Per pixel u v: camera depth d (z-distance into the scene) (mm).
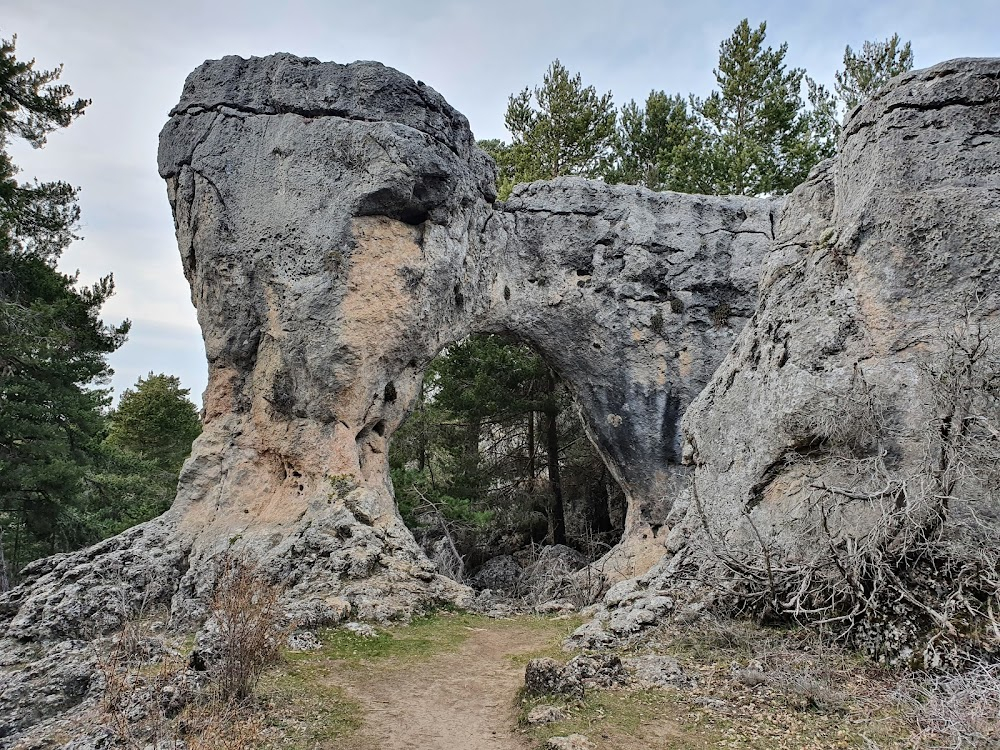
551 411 22594
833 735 5680
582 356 18328
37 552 29844
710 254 18672
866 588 7723
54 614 10852
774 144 27234
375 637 9859
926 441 8227
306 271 13688
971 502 7602
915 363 9062
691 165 26141
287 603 10836
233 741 5773
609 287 18297
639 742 5828
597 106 28656
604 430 18312
